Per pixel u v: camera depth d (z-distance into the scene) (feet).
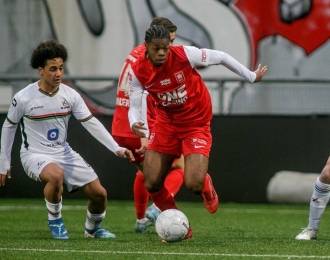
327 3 173.68
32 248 84.94
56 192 92.22
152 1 178.19
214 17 176.86
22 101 92.89
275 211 143.54
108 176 161.79
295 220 126.82
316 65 174.29
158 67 87.04
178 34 177.58
